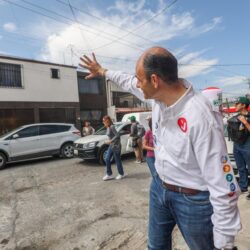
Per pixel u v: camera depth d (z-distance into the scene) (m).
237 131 4.60
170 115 1.45
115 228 3.94
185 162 1.47
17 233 3.98
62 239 3.71
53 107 20.16
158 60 1.43
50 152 11.07
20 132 10.49
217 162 1.32
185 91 1.44
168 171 1.59
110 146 6.91
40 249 3.48
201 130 1.33
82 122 23.53
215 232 1.37
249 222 3.69
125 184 6.39
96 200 5.29
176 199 1.59
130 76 2.19
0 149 9.82
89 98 24.11
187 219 1.56
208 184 1.37
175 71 1.46
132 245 3.43
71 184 6.74
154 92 1.50
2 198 5.83
